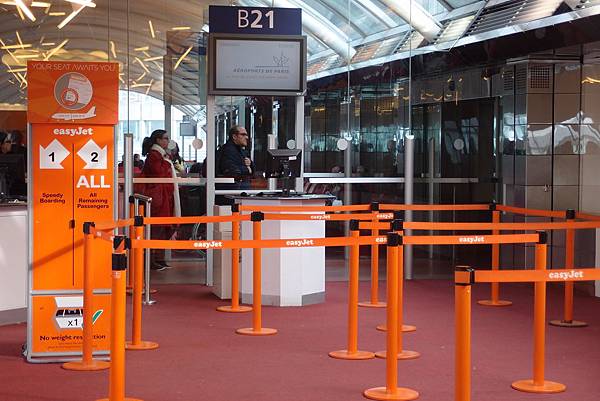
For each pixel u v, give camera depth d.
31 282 8.05
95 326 8.09
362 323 10.09
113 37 13.16
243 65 13.03
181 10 13.36
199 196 13.38
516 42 12.69
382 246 14.17
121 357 6.25
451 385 7.32
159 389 7.14
